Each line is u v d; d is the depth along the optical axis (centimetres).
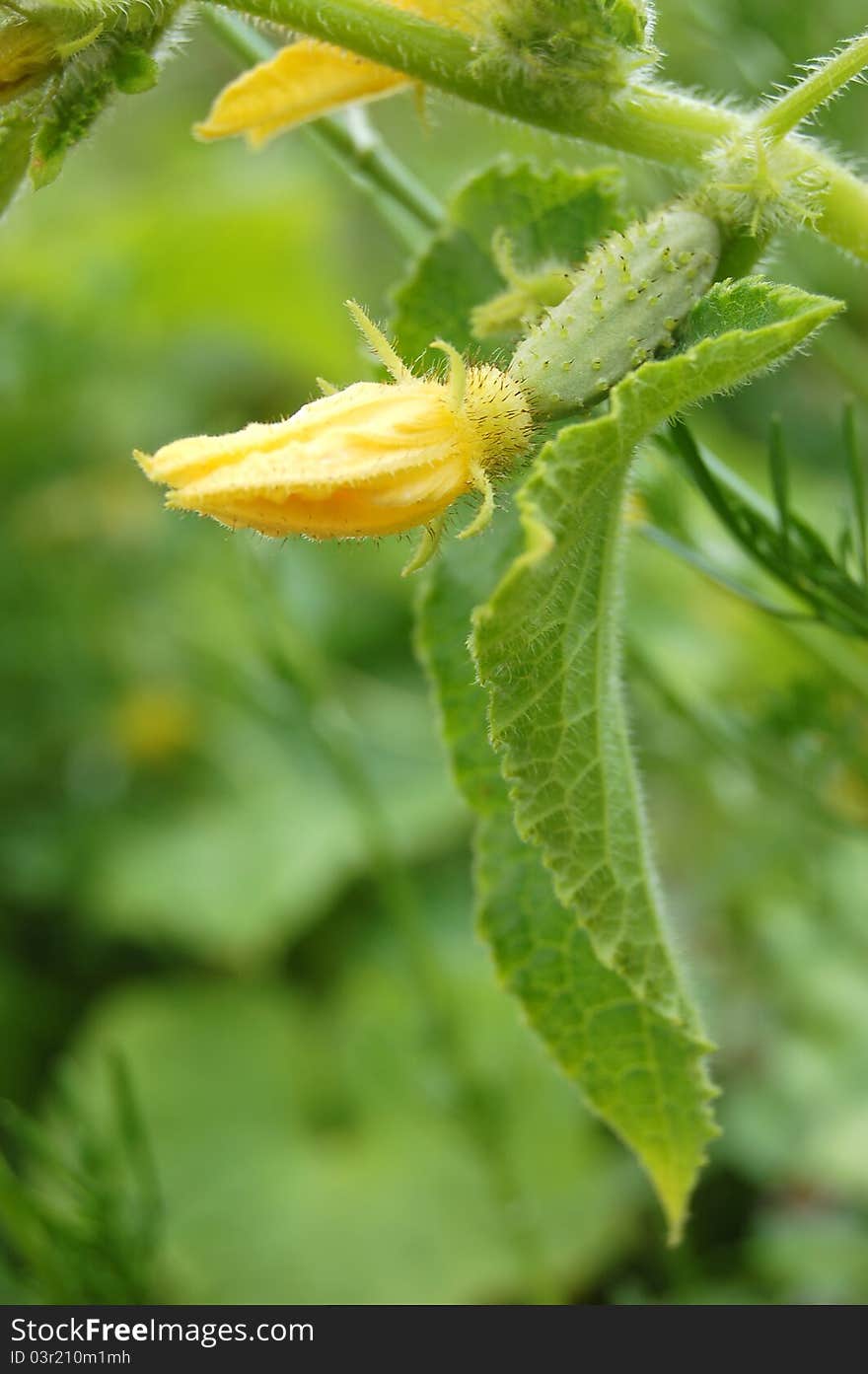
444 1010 41
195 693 63
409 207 32
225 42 31
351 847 58
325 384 24
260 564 38
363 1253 48
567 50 25
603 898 25
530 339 25
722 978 49
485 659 24
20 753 61
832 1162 40
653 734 44
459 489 24
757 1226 44
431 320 30
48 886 59
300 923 59
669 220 25
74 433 65
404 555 67
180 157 82
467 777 29
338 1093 55
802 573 30
